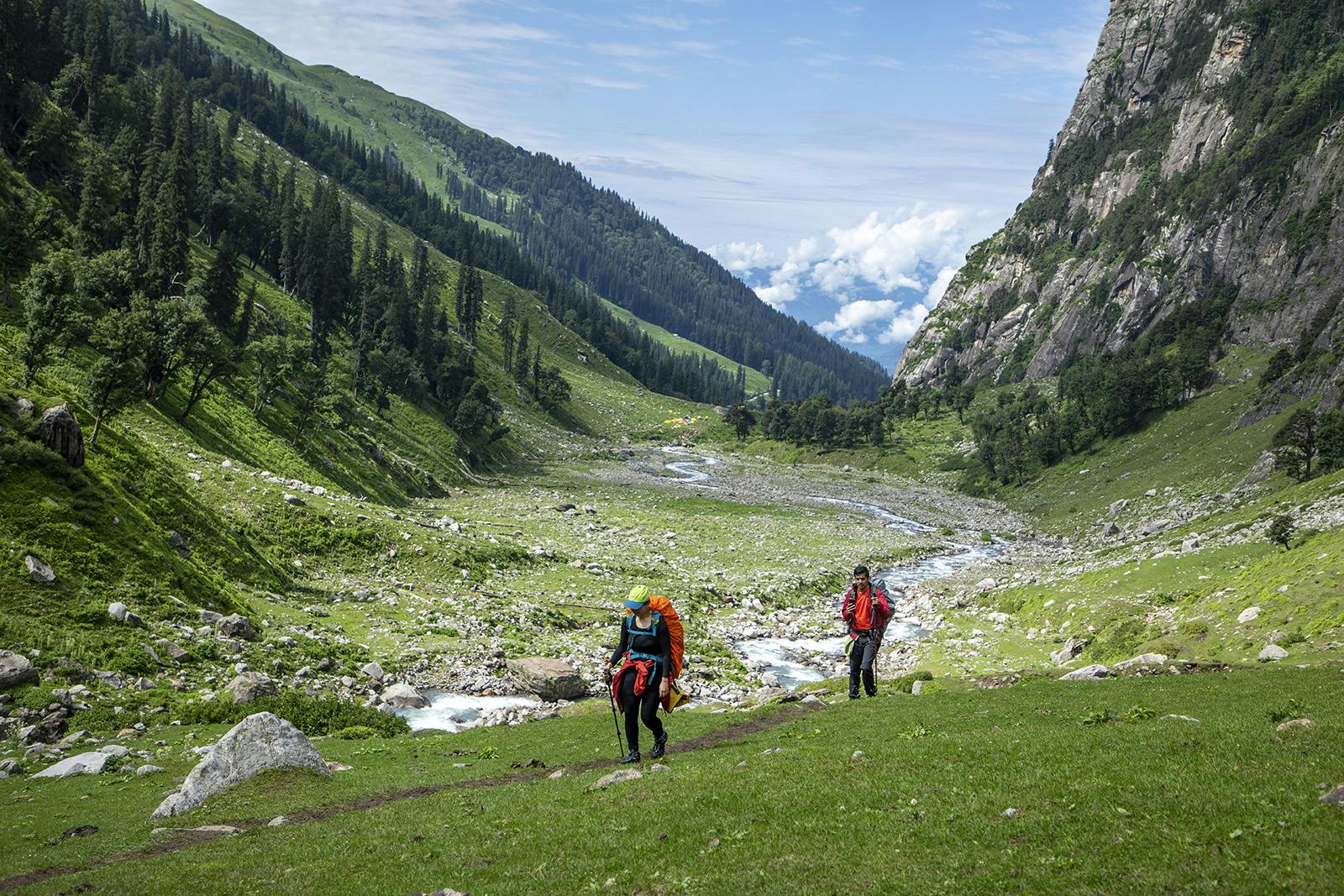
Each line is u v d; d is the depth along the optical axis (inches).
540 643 2198.6
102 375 2308.1
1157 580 2738.7
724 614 2896.2
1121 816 378.6
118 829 724.0
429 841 505.7
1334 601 1753.2
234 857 536.1
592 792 580.4
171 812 770.2
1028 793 434.6
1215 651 1808.6
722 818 457.1
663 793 534.0
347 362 6771.7
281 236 7844.5
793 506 6240.2
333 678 1712.6
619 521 4722.0
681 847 417.7
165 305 3511.3
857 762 566.3
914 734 674.8
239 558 2187.5
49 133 5319.9
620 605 2711.6
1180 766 450.3
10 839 717.9
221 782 814.5
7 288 3489.2
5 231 3604.8
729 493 6840.6
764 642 2583.7
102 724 1238.9
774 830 423.8
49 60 7322.8
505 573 2913.4
